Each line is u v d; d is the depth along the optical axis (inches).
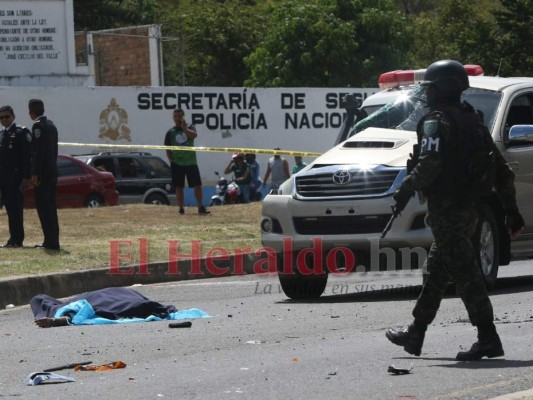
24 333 508.7
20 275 661.3
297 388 345.7
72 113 1508.4
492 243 585.0
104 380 373.4
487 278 581.0
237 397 335.0
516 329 455.2
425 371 366.3
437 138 363.6
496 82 651.5
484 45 2338.8
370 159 588.7
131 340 466.3
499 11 2332.7
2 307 624.4
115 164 1437.0
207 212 1081.4
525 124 636.1
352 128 686.5
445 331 458.0
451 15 2960.1
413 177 364.8
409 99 660.7
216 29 2662.4
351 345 430.9
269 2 2957.7
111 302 548.1
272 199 606.2
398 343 383.6
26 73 1659.7
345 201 581.3
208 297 637.3
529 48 2305.6
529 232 629.9
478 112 403.5
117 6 2704.2
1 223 975.6
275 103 1649.9
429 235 569.0
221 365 395.5
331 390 340.5
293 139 1663.4
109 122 1535.4
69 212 1094.4
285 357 408.2
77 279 685.9
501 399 313.7
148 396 341.1
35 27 1660.9
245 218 1021.8
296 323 503.8
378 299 593.6
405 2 3809.1
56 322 527.8
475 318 375.9
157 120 1569.9
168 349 439.5
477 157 366.0
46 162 763.4
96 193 1318.9
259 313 548.4
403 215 570.3
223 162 1614.2
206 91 1601.9
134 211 1102.4
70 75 1684.3
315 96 1670.8
